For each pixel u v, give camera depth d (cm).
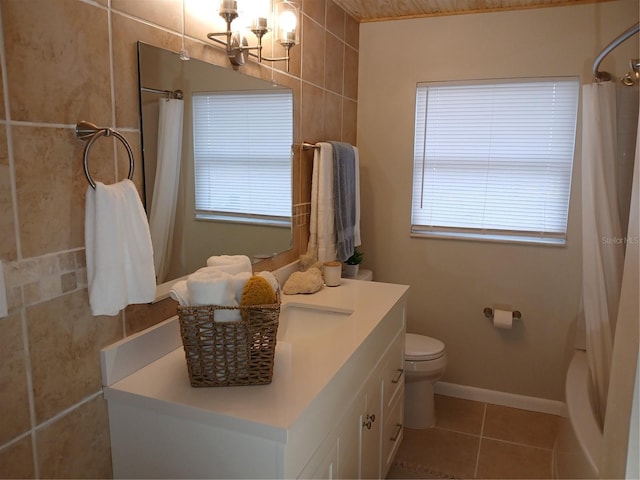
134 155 138
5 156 103
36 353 113
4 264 104
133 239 123
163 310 154
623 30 258
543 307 292
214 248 178
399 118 308
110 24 127
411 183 311
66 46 115
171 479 130
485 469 243
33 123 109
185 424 125
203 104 166
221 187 179
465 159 300
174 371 141
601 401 232
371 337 176
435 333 317
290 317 207
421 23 296
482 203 301
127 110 135
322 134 264
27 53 106
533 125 284
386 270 324
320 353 154
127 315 140
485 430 278
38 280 112
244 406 122
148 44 140
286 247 230
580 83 270
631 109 243
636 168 110
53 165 114
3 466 108
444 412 297
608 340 230
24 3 105
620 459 105
